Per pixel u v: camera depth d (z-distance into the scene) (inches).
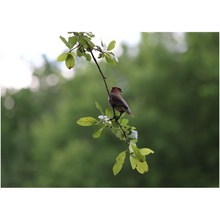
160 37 1014.4
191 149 877.2
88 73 1085.8
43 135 1033.5
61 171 880.9
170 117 905.5
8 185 1266.0
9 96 1456.7
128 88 988.6
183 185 850.1
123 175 877.8
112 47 131.0
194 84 890.1
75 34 129.4
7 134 1376.7
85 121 120.3
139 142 872.3
